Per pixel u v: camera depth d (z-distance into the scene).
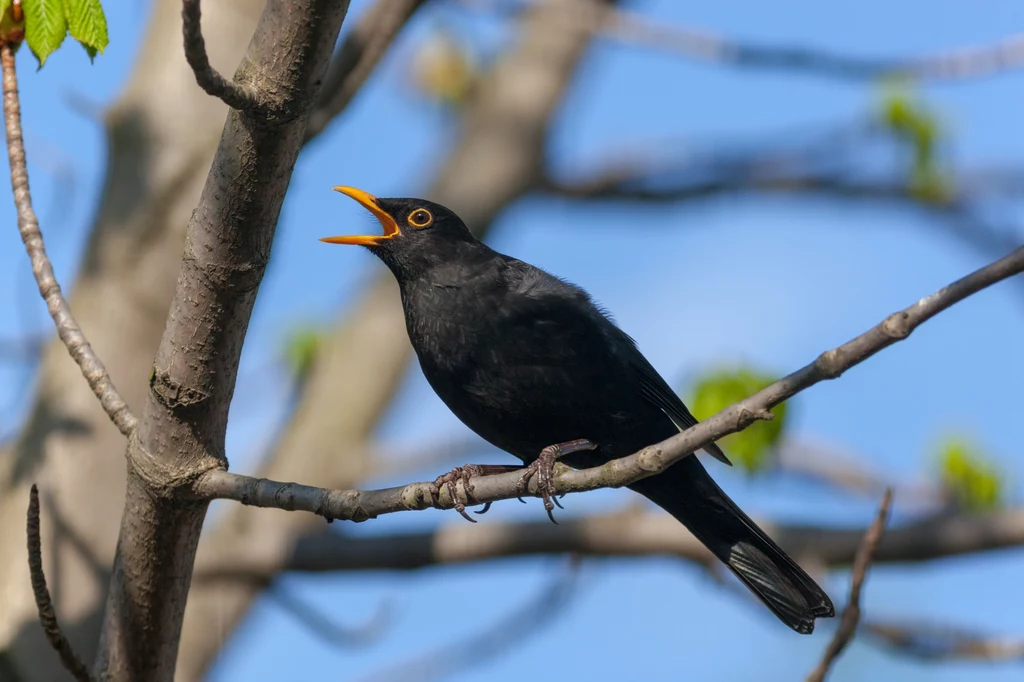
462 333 10.09
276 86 6.35
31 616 10.95
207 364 7.09
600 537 13.08
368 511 7.12
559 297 10.03
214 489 7.26
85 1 6.97
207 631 14.09
